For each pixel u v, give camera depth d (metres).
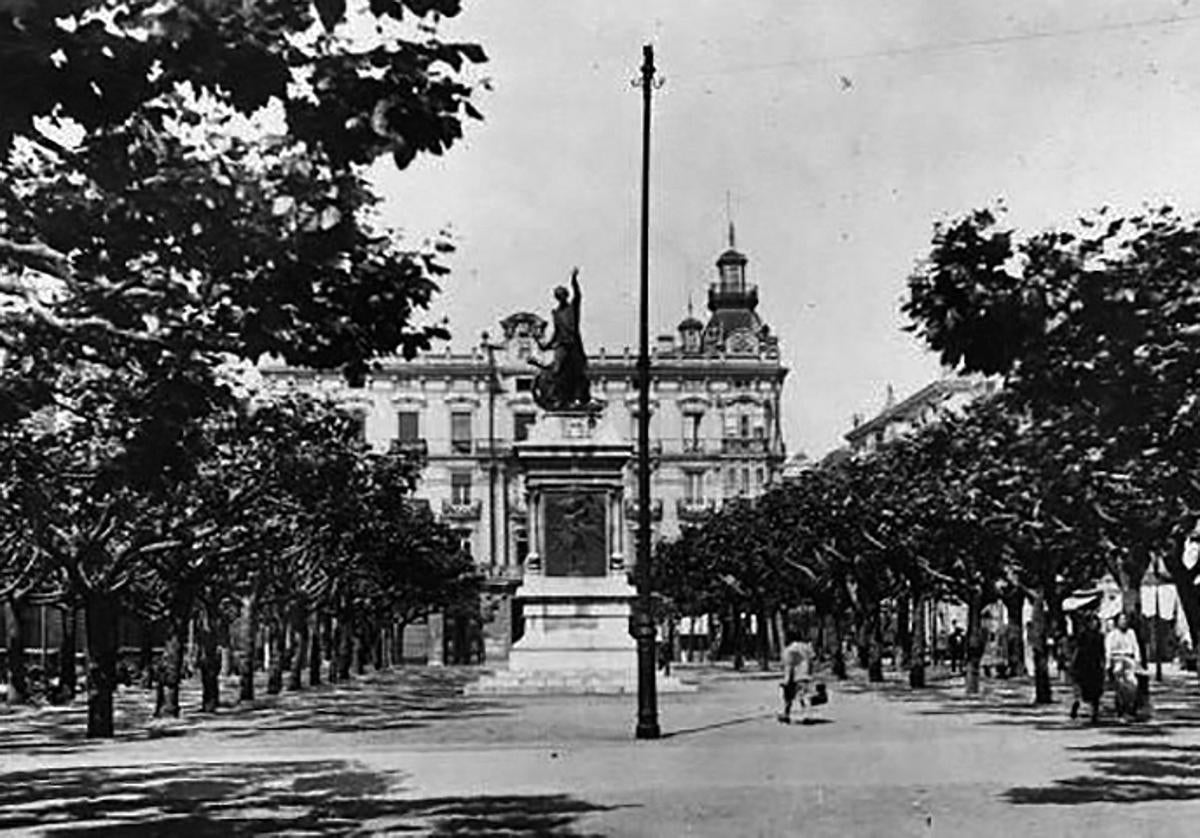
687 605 109.31
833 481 68.50
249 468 39.03
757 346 137.88
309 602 66.56
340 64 10.86
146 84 10.58
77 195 14.41
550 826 18.00
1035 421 20.56
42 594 55.56
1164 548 30.86
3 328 15.20
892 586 64.88
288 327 15.21
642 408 34.59
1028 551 41.97
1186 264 16.62
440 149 11.14
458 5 10.80
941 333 16.41
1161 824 17.16
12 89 10.25
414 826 18.33
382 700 56.25
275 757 29.91
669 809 19.55
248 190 14.17
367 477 57.91
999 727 34.69
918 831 16.94
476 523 133.50
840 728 35.72
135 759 30.02
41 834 18.33
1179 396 17.75
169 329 15.67
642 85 34.97
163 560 44.41
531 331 135.75
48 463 33.34
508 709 46.66
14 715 50.28
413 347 15.67
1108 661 36.03
